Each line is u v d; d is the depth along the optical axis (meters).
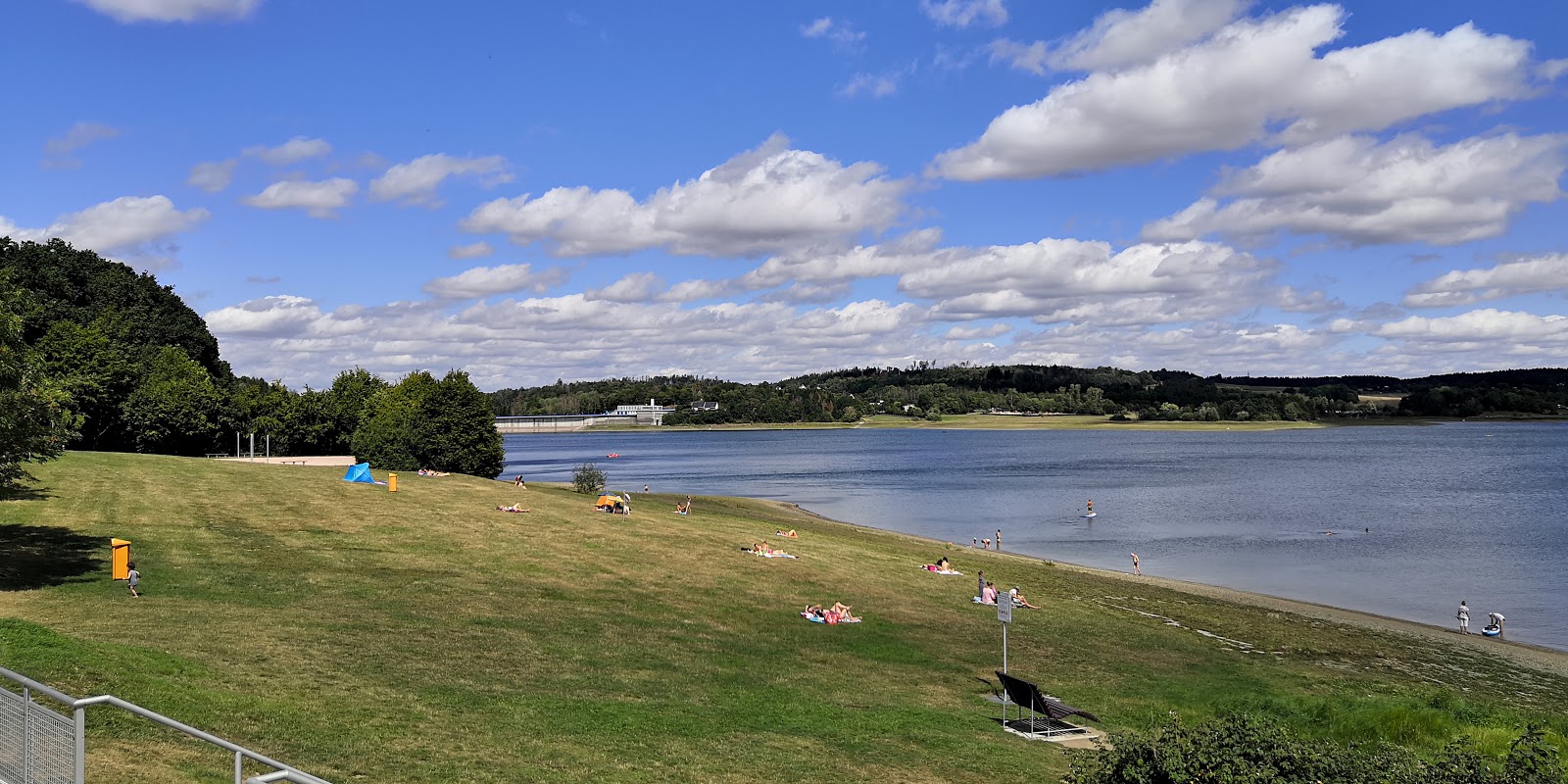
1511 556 72.88
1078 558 74.38
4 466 32.94
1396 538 82.38
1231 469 169.12
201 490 57.31
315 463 96.19
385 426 99.75
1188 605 51.28
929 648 35.47
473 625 32.41
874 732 24.47
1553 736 26.52
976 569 56.66
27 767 11.74
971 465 193.88
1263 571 66.88
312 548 44.12
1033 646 37.22
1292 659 39.44
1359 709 28.48
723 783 19.28
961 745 23.81
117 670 20.09
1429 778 13.97
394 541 47.56
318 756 17.62
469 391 101.25
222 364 131.12
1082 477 156.25
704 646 32.66
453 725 21.12
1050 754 23.73
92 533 42.31
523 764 18.95
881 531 86.94
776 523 74.44
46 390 34.78
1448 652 43.50
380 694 22.95
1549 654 44.19
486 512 58.91
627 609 37.34
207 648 25.31
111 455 72.12
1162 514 102.38
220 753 16.59
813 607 38.84
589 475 84.62
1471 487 129.25
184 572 36.69
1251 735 14.78
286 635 28.19
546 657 29.23
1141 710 28.89
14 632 20.83
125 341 104.38
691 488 142.50
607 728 22.44
